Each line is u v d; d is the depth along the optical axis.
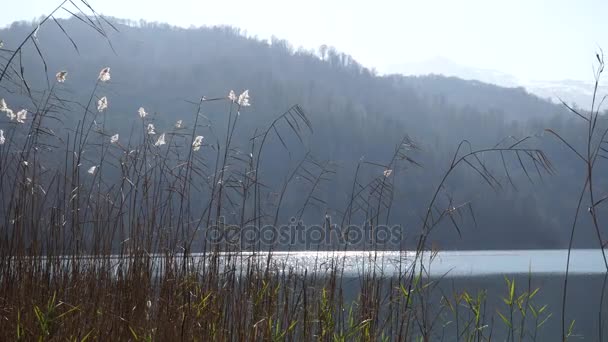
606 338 12.24
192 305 5.72
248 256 6.40
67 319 5.44
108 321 5.57
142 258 6.05
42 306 5.49
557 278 28.33
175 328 5.54
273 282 6.35
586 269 38.16
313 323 6.42
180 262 6.04
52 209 6.15
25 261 5.73
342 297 6.69
